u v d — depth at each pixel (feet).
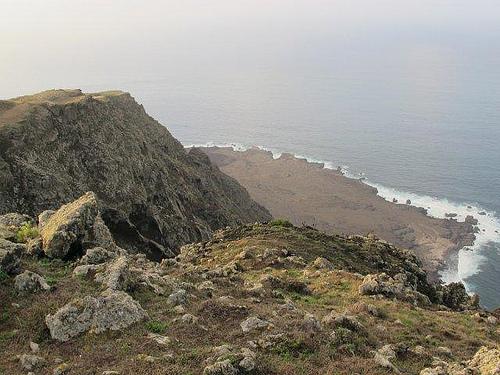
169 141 327.47
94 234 85.97
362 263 136.26
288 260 117.39
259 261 116.98
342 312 77.97
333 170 617.21
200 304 66.08
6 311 59.21
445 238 433.07
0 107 211.82
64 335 54.39
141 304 64.39
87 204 87.45
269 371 49.42
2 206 164.45
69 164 203.10
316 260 115.96
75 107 221.87
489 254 406.82
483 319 91.76
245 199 389.39
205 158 383.24
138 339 54.34
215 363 47.98
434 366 58.75
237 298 75.56
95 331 55.06
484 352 61.36
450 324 83.82
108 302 57.98
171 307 64.28
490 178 570.05
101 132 228.84
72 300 59.36
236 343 55.67
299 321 62.85
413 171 605.31
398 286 101.35
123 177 221.25
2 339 54.24
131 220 213.25
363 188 546.26
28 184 176.24
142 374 46.80
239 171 588.91
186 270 91.40
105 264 71.00
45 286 63.93
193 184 304.30
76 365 48.93
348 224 455.22
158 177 253.65
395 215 476.13
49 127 203.82
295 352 54.70
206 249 140.05
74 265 74.43
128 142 245.04
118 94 291.38
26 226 87.71
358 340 61.11
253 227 162.40
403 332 72.90
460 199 525.34
